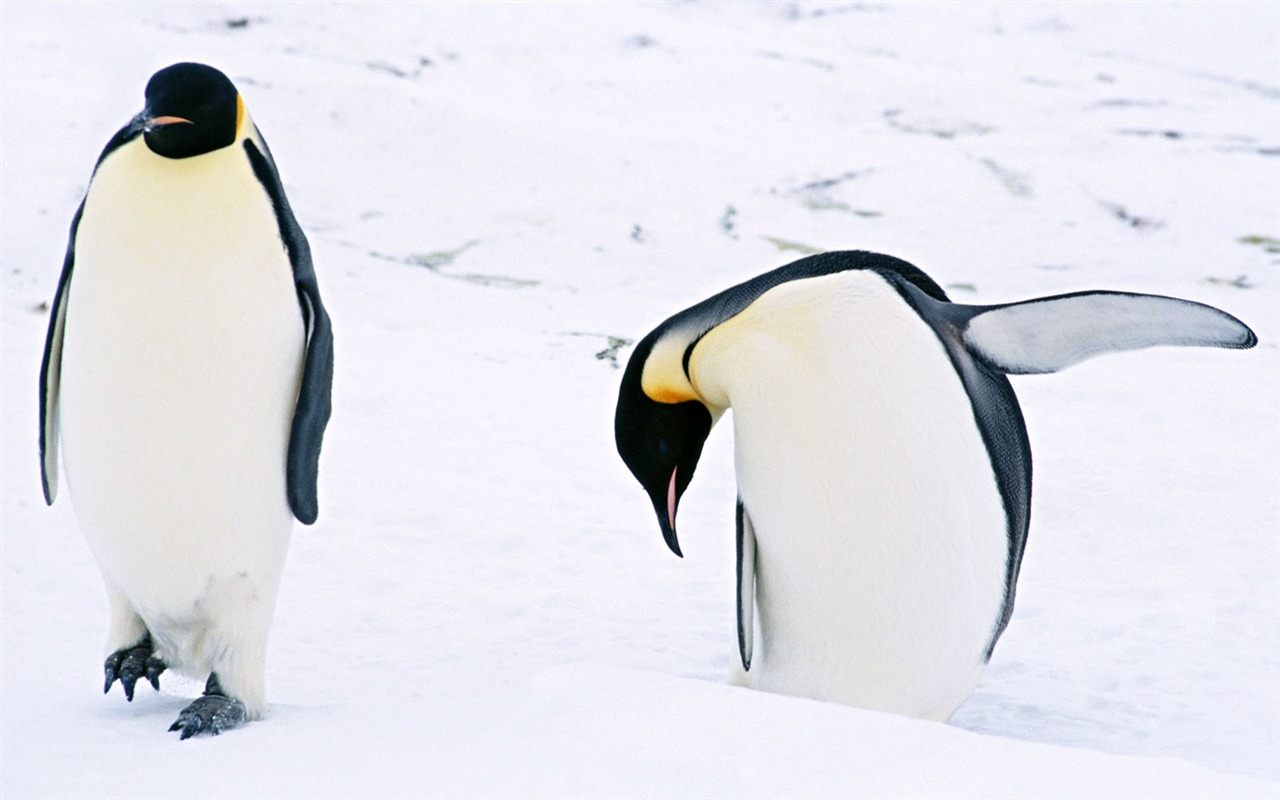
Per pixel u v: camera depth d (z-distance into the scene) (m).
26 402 26.91
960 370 12.65
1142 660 17.59
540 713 9.41
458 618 19.05
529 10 77.81
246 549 12.41
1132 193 53.59
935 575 12.62
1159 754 14.37
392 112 57.41
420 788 8.24
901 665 12.98
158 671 13.20
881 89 69.94
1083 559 21.98
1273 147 61.72
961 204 53.31
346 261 44.12
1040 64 79.62
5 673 14.91
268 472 12.31
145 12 66.69
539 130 58.12
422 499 24.52
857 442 12.34
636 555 22.25
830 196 54.22
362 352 34.31
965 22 88.31
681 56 73.94
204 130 11.41
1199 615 19.22
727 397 13.27
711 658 17.59
